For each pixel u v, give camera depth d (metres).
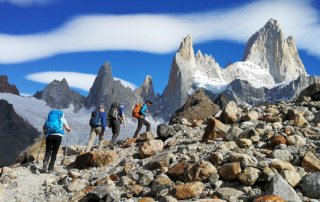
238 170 8.97
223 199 8.20
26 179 12.31
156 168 11.23
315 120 14.51
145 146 13.32
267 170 8.62
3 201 10.64
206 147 12.43
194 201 8.02
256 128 13.27
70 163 14.05
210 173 9.33
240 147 11.66
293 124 14.05
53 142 13.16
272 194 7.63
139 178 10.62
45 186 11.78
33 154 15.80
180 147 12.91
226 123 16.44
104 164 13.15
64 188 11.29
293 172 8.48
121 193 9.70
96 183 10.92
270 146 11.33
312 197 7.93
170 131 16.55
